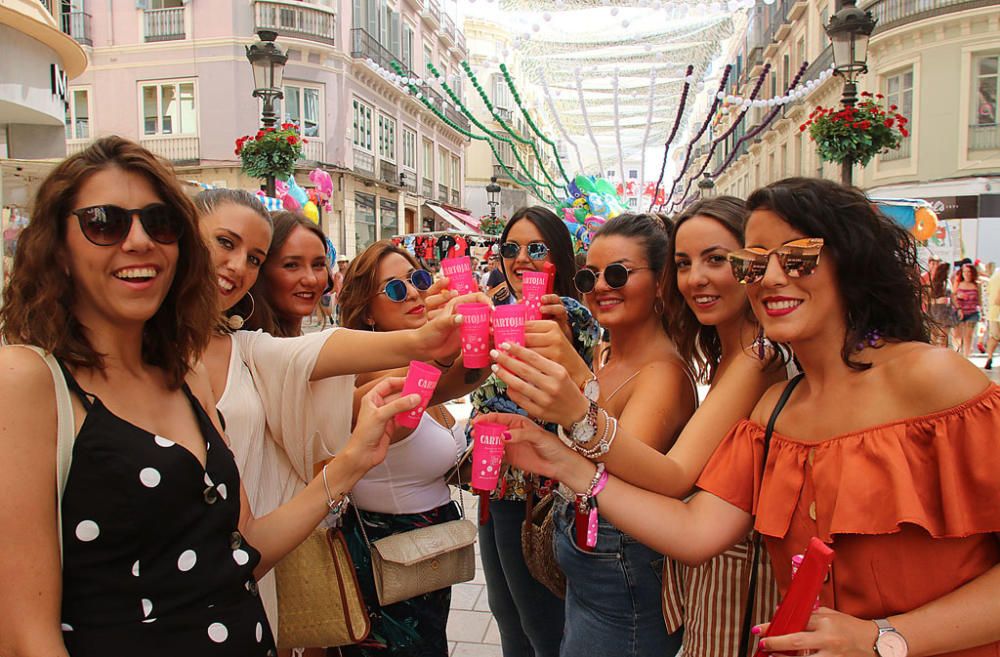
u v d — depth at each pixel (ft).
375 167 78.84
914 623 3.81
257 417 6.11
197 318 4.91
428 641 7.49
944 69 52.19
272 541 5.30
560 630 8.21
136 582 4.07
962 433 3.92
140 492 4.07
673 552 4.84
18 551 3.67
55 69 32.76
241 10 65.00
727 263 6.23
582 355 8.38
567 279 9.93
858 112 23.90
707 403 5.65
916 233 28.55
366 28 74.54
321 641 6.72
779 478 4.59
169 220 4.45
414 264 8.87
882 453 4.08
